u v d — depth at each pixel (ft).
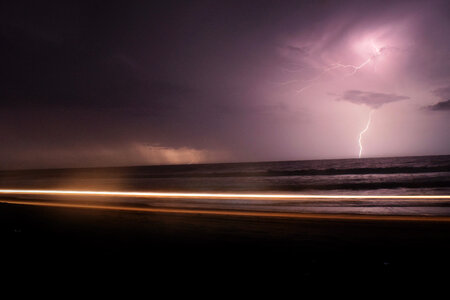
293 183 84.12
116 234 15.94
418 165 146.41
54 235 15.79
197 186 78.38
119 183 98.12
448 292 8.76
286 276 10.13
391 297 8.58
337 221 17.84
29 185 96.02
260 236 15.08
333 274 10.16
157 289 9.37
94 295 9.06
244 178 111.75
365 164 187.62
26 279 10.25
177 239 14.92
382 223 16.92
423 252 11.97
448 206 32.99
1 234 16.10
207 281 9.91
